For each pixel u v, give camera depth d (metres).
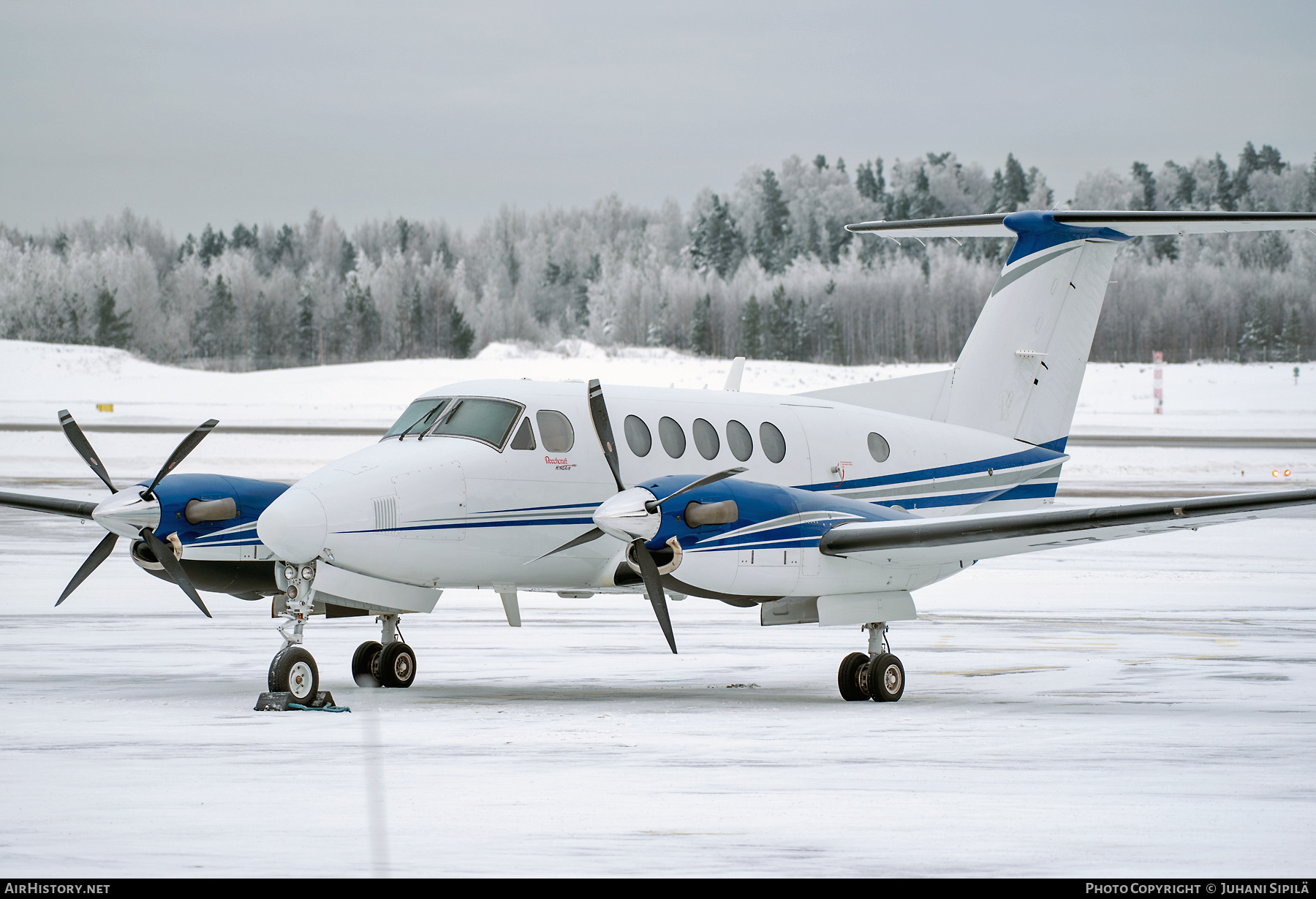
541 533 31.00
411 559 29.22
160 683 31.19
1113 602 52.91
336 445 130.50
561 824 16.95
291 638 27.81
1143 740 24.09
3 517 82.25
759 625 45.88
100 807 17.83
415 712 27.20
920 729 25.39
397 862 15.09
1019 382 40.12
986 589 57.53
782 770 20.88
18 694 29.33
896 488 37.03
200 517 31.39
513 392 31.75
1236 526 89.94
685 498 28.11
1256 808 18.17
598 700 29.47
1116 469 120.12
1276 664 36.12
